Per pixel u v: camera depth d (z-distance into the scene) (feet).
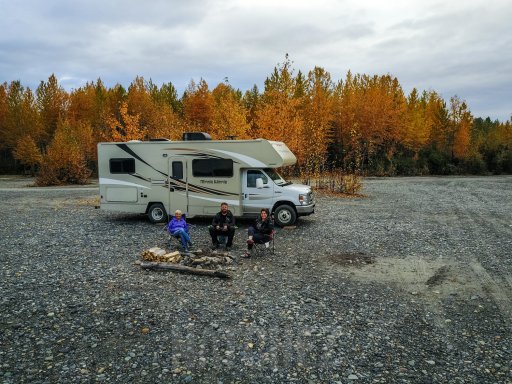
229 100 94.22
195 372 16.22
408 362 17.07
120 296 24.57
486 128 305.94
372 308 22.97
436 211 60.85
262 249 36.50
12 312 22.07
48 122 179.11
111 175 50.70
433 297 24.77
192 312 22.21
